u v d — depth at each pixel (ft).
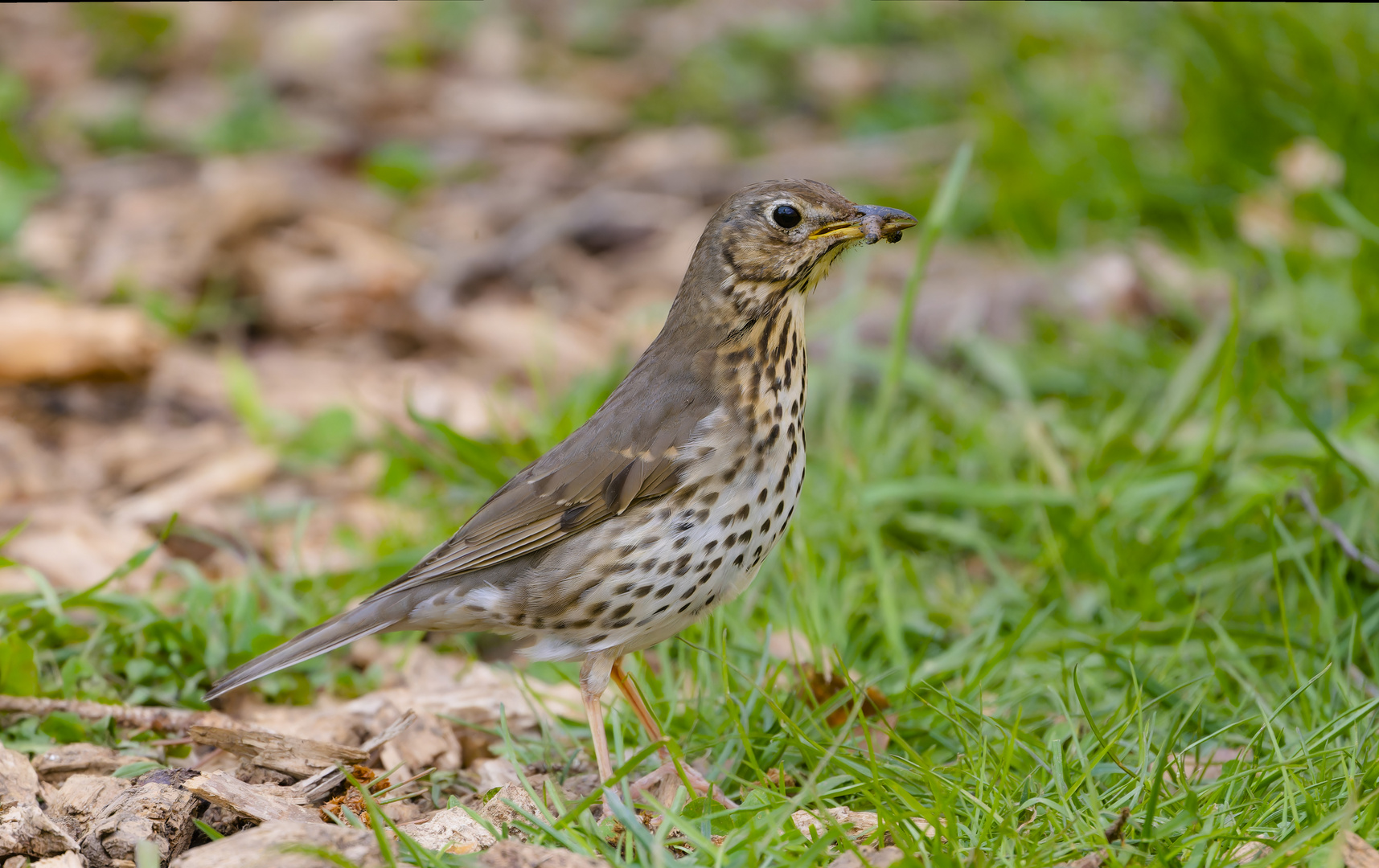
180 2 75.77
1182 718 25.49
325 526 37.09
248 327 48.91
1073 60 60.23
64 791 23.29
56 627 29.22
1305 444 35.09
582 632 25.26
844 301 41.24
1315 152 49.90
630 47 75.00
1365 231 39.93
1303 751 22.34
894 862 19.47
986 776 22.97
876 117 62.75
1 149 57.26
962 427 39.24
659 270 52.54
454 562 25.49
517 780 25.35
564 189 58.65
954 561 35.06
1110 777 23.15
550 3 80.59
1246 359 36.37
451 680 30.35
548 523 25.05
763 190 26.08
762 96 68.13
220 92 68.74
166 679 29.01
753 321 25.81
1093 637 28.81
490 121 65.36
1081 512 33.68
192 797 22.36
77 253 51.47
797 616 31.01
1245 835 20.40
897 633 29.17
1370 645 28.37
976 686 26.86
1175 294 44.75
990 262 50.11
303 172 58.90
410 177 59.11
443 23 76.43
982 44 64.49
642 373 26.53
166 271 49.90
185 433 42.11
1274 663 28.22
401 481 37.99
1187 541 32.73
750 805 22.44
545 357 46.39
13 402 43.04
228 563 35.06
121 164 60.29
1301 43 48.39
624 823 20.57
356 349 48.32
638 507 24.91
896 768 23.72
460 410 43.09
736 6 79.36
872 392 43.34
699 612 25.67
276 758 24.20
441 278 50.60
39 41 74.54
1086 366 42.57
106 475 39.65
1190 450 35.65
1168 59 55.62
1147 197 49.90
